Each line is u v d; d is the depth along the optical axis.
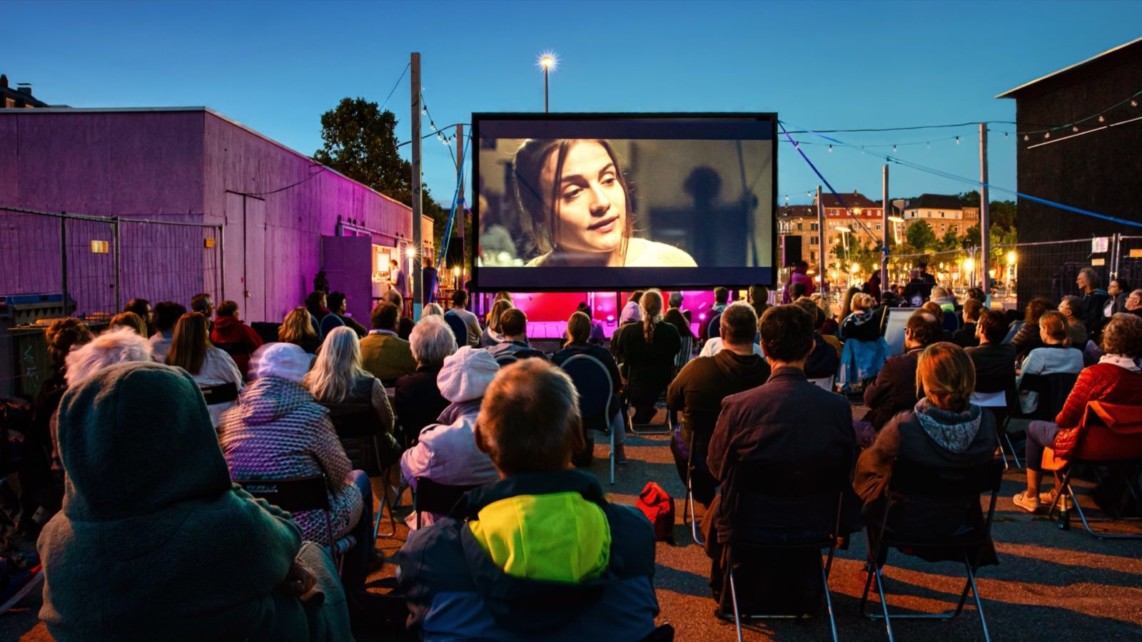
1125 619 3.57
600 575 1.60
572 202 11.68
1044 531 4.77
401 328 8.80
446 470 3.33
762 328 3.27
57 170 12.19
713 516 3.51
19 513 5.04
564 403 1.69
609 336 13.60
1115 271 17.55
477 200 11.66
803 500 3.27
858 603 3.79
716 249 11.80
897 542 3.37
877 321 9.68
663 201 11.75
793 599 3.51
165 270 12.22
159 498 1.49
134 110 12.12
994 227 76.50
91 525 1.47
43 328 7.30
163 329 5.61
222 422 3.05
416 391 4.63
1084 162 21.94
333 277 17.95
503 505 1.60
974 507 3.39
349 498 3.29
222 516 1.54
